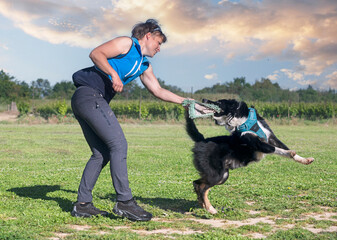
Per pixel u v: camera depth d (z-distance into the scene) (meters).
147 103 29.81
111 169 4.18
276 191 5.92
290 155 4.59
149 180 6.91
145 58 4.48
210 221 4.27
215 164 4.46
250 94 38.50
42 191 5.71
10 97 44.09
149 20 4.46
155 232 3.75
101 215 4.31
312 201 5.19
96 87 4.24
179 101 4.65
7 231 3.53
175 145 13.87
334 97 38.50
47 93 68.81
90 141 4.40
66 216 4.20
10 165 8.70
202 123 25.81
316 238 3.52
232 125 4.67
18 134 17.52
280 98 38.22
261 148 4.53
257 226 3.90
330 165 9.06
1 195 5.33
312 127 25.42
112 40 4.12
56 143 13.90
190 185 6.47
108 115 4.20
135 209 4.14
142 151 11.84
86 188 4.31
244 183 6.66
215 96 31.00
